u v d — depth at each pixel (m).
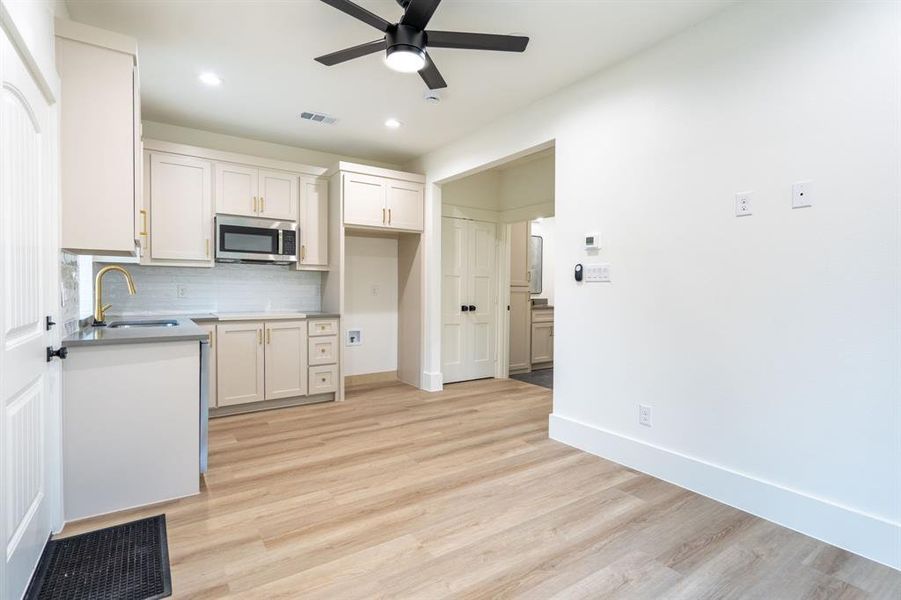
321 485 2.45
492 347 5.59
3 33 1.33
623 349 2.75
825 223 1.93
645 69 2.63
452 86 3.12
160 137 3.85
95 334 2.28
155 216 3.57
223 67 2.88
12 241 1.42
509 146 3.63
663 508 2.21
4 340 1.32
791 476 2.04
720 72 2.28
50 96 1.84
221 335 3.71
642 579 1.67
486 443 3.14
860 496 1.84
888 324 1.77
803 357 2.00
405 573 1.69
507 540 1.92
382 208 4.48
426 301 4.73
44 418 1.80
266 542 1.89
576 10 2.27
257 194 4.03
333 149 4.57
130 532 1.96
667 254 2.52
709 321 2.34
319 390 4.20
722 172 2.28
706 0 2.19
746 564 1.77
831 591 1.61
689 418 2.43
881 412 1.79
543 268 6.72
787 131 2.04
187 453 2.31
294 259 4.20
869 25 1.80
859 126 1.83
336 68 2.89
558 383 3.20
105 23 2.39
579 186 3.02
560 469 2.69
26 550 1.56
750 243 2.17
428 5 1.93
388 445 3.09
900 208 1.73
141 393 2.20
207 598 1.55
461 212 5.26
